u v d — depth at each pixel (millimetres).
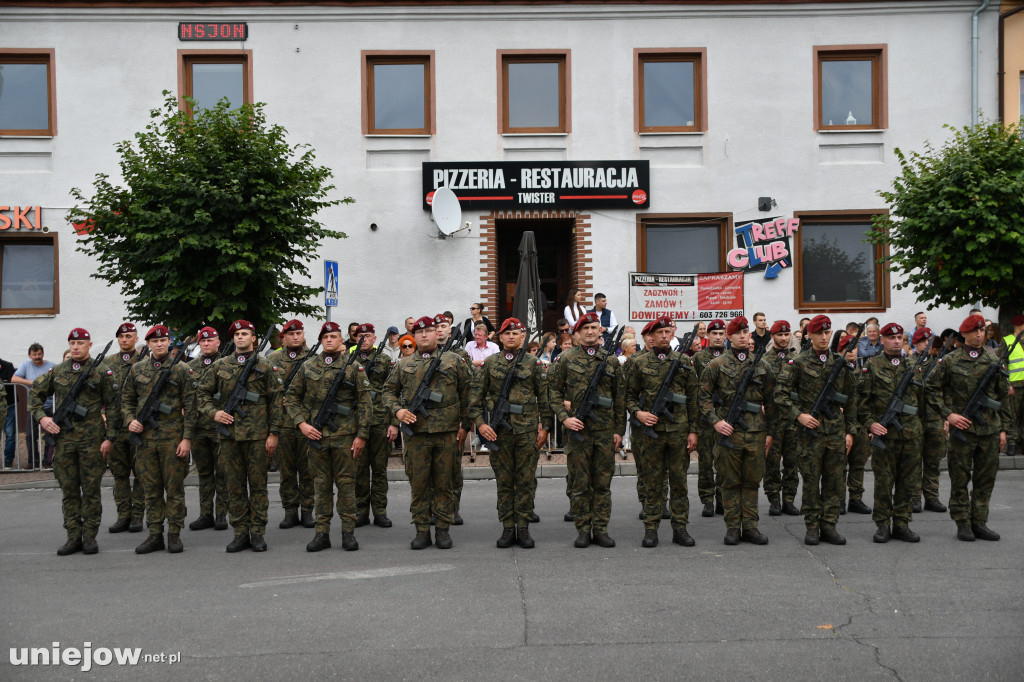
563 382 7883
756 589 6305
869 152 16172
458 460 8625
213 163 12133
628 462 12312
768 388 7973
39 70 15914
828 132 16109
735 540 7816
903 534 7863
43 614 5934
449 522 7918
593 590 6324
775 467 9352
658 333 7855
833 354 7840
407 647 5184
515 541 7949
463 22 16016
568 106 16062
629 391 8000
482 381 7953
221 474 9047
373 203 15969
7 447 12289
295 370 8125
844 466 7797
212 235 11930
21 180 15727
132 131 15820
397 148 15992
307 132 15930
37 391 7832
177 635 5465
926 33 16156
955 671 4742
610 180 15977
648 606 5918
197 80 16000
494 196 15930
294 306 13258
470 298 15930
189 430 7871
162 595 6352
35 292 15992
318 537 7855
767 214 16094
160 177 12000
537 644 5207
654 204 16094
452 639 5312
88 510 7816
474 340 13938
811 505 7789
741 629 5438
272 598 6223
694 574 6750
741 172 16109
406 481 11789
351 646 5219
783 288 16078
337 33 15945
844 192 16125
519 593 6262
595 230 16047
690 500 10430
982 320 7859
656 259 16328
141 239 11805
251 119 12766
